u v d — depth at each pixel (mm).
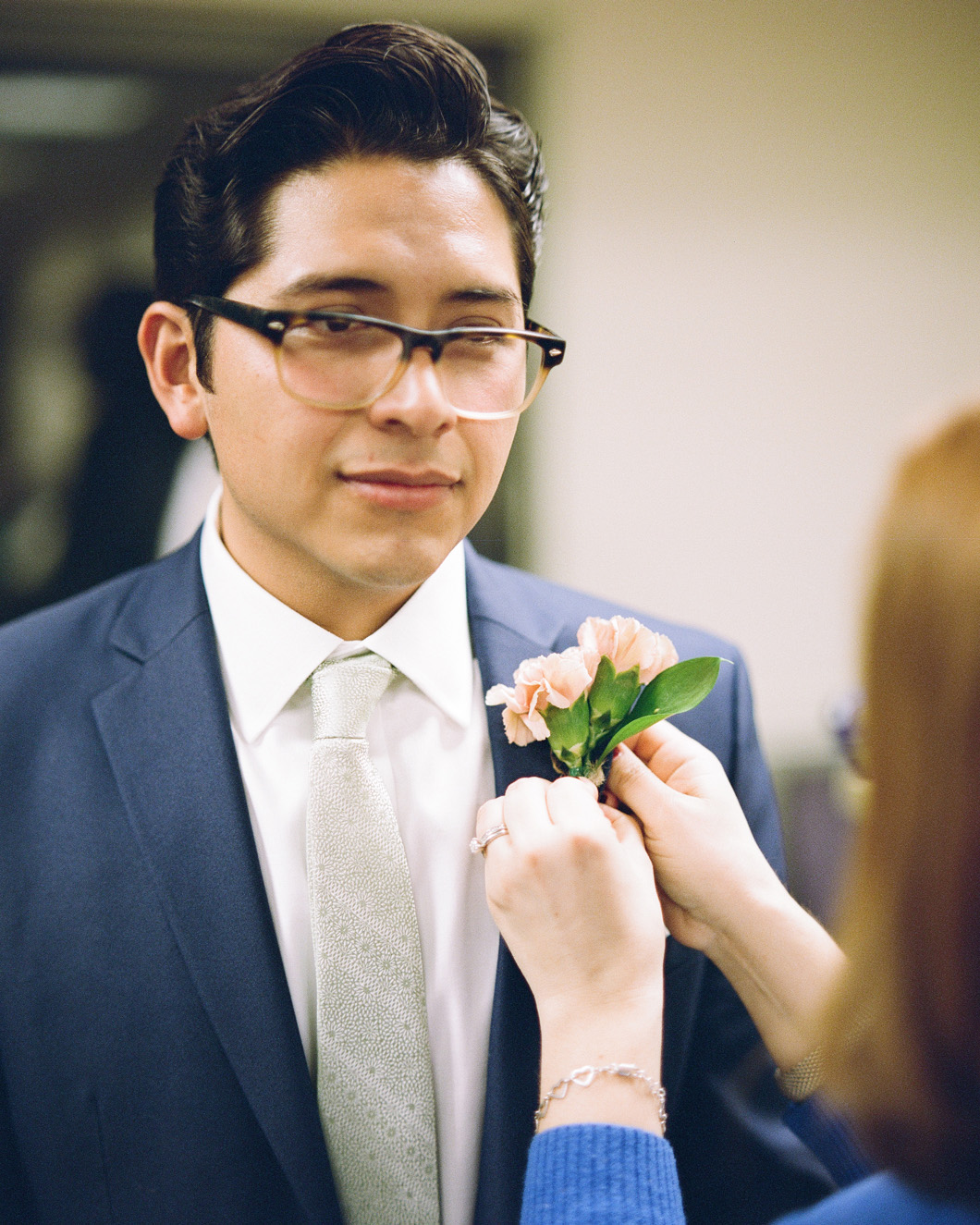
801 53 1645
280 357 622
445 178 626
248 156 629
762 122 1652
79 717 697
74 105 1539
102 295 1561
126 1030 649
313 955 663
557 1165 583
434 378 619
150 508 1588
